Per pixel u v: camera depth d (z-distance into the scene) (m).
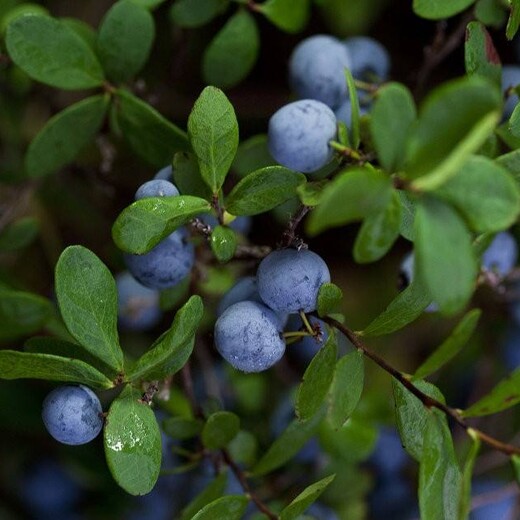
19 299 0.25
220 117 0.22
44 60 0.24
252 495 0.24
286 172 0.22
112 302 0.22
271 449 0.24
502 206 0.19
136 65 0.25
